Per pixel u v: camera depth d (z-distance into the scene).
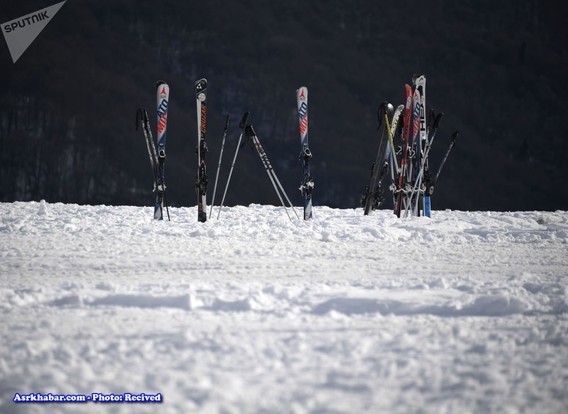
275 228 43.38
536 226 48.75
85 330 17.80
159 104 50.19
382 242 38.22
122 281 25.20
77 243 36.16
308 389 13.31
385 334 17.20
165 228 43.03
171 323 18.61
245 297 21.33
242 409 12.38
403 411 12.29
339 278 26.17
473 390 13.32
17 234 40.03
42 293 21.86
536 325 18.56
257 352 15.70
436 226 45.97
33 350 15.51
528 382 13.84
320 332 17.64
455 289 23.44
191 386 13.37
